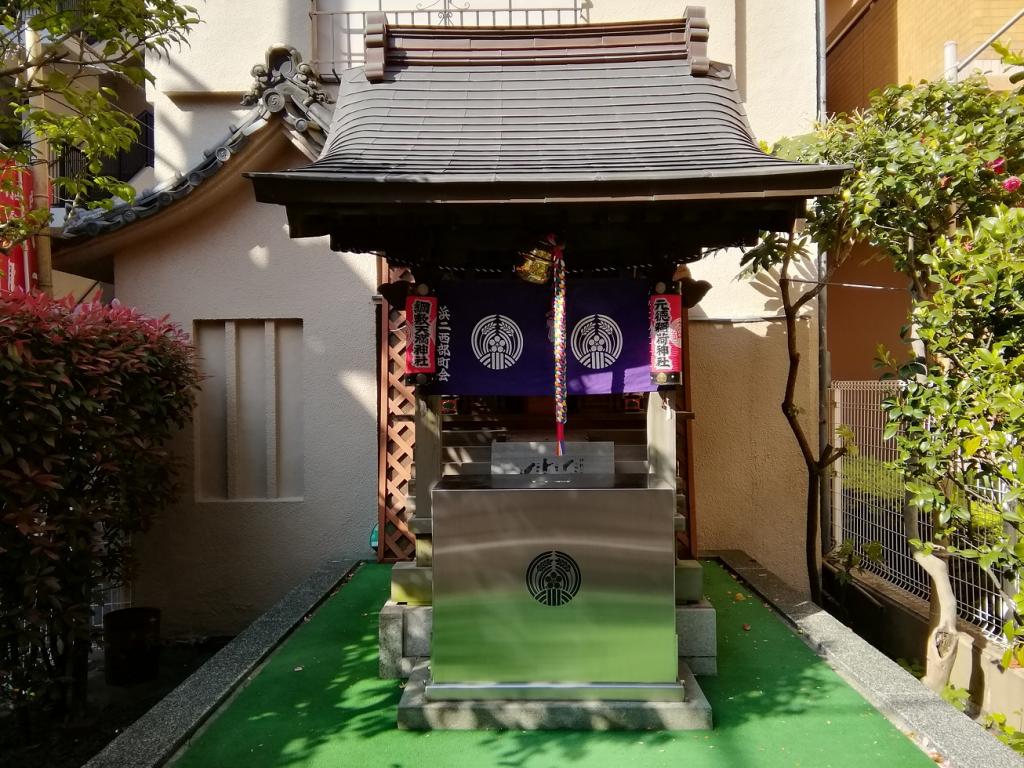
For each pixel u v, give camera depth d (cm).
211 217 603
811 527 589
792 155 512
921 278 448
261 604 609
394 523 594
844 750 311
